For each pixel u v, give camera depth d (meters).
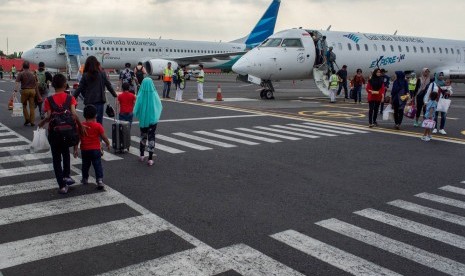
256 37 51.56
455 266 4.00
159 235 4.63
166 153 8.98
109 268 3.86
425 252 4.30
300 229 4.85
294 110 17.78
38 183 6.59
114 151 8.88
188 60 44.56
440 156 9.05
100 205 5.60
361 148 9.83
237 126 12.92
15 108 12.70
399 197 6.13
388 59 25.92
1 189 6.26
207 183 6.71
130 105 9.27
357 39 24.98
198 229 4.81
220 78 62.44
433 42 28.44
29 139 10.37
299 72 23.31
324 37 23.36
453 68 28.89
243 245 4.39
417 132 12.50
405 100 12.67
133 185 6.55
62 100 5.86
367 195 6.21
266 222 5.06
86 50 41.31
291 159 8.54
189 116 15.20
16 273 3.75
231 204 5.71
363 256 4.18
